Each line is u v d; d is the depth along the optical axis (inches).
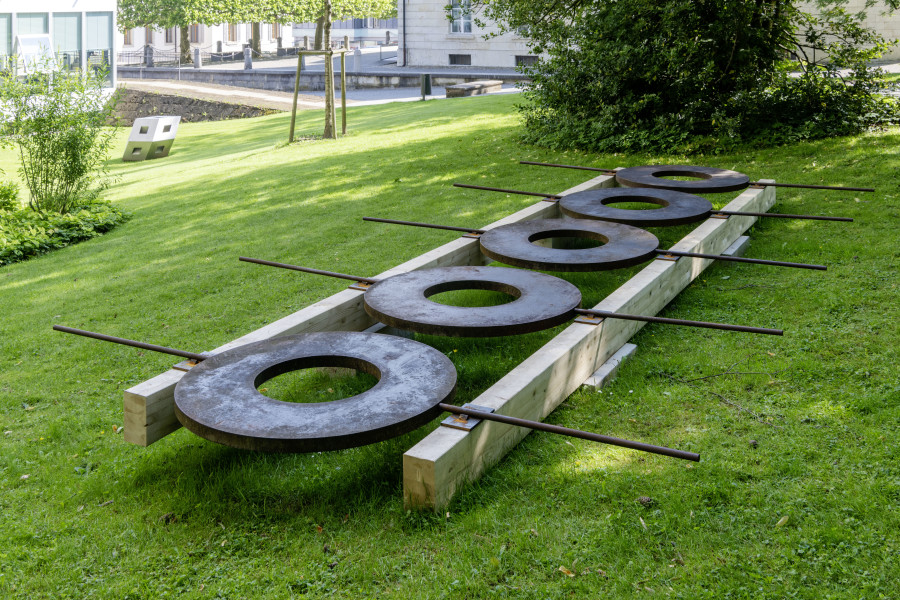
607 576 129.0
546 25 552.4
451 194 433.1
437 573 132.3
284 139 713.0
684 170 375.2
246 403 159.2
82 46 1127.0
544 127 538.3
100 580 136.3
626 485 154.6
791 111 490.6
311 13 1593.3
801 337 223.3
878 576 124.6
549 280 229.8
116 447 189.0
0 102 455.5
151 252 382.6
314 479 164.6
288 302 292.7
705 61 488.7
